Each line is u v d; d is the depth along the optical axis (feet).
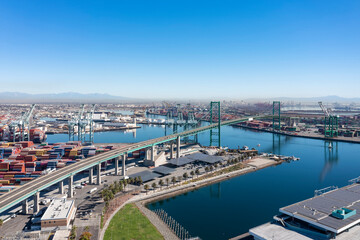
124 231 467.93
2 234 451.53
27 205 543.80
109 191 615.16
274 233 392.27
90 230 462.19
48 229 460.55
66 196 620.08
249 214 570.05
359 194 509.76
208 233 485.97
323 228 382.63
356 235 385.29
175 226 508.94
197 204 621.31
